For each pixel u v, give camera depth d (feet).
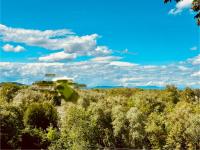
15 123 162.91
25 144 163.84
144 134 192.54
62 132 175.73
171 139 183.73
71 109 181.68
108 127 195.21
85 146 173.78
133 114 194.70
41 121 183.93
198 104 248.93
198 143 179.83
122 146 195.83
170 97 280.51
